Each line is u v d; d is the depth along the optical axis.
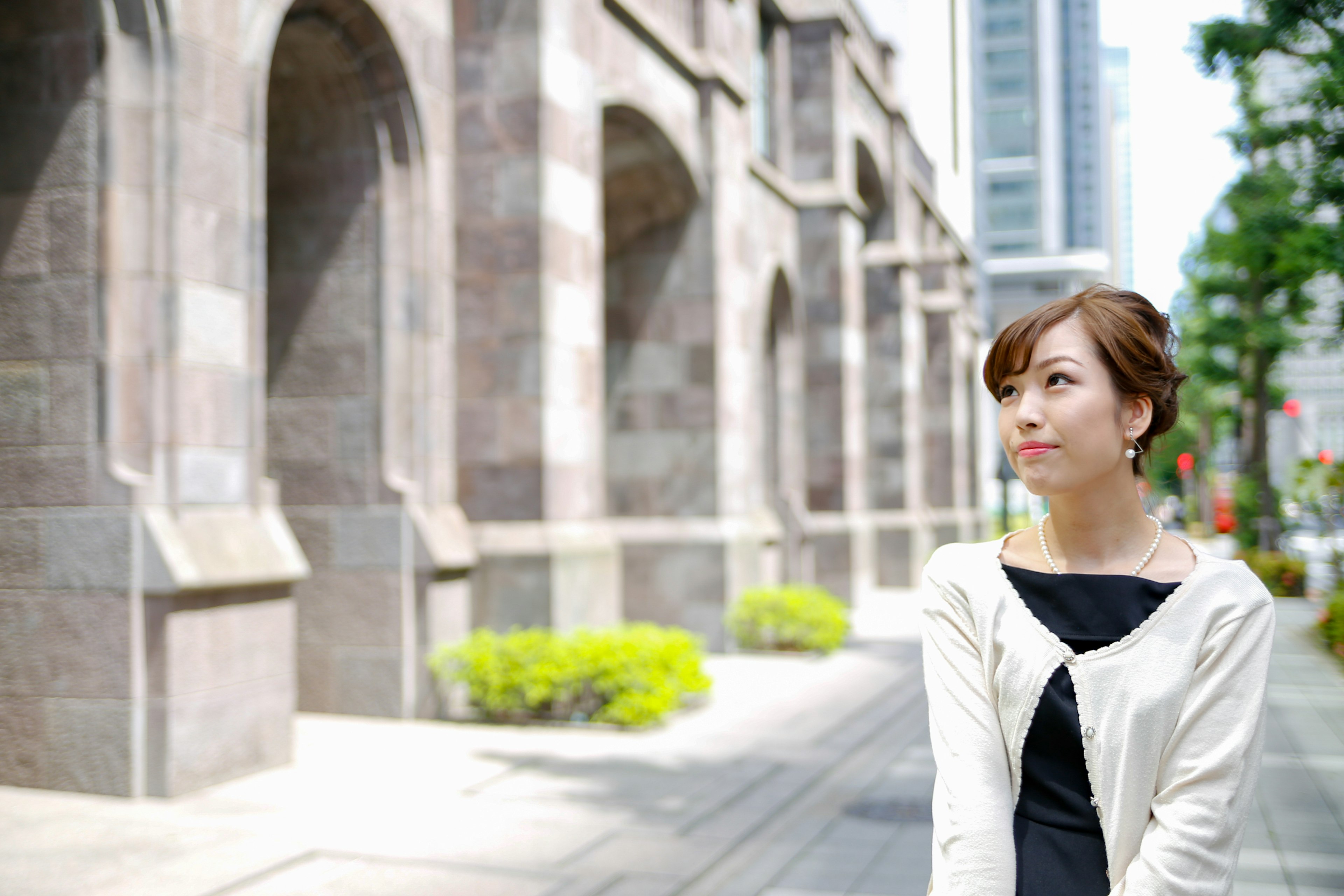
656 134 13.94
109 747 7.06
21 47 7.36
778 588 15.39
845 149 20.95
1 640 7.29
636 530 15.02
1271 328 21.17
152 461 7.23
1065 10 146.88
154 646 7.07
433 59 10.62
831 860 6.04
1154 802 1.62
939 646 1.79
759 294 18.16
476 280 10.85
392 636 9.91
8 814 6.68
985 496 50.28
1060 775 1.67
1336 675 11.70
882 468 25.30
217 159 7.69
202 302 7.52
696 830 6.55
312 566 10.15
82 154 7.26
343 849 6.09
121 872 5.65
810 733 9.58
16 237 7.38
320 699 10.08
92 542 7.11
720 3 15.45
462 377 10.88
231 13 7.84
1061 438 1.67
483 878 5.60
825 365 20.70
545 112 10.82
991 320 82.38
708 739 9.30
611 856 6.00
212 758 7.38
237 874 5.63
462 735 9.31
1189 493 61.62
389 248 10.15
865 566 21.44
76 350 7.25
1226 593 1.64
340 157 10.19
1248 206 14.12
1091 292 1.75
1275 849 5.82
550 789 7.51
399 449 10.26
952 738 1.73
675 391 15.07
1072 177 147.25
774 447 19.77
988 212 100.50
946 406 29.69
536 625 10.51
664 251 15.16
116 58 7.26
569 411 11.23
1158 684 1.61
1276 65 10.95
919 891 5.50
